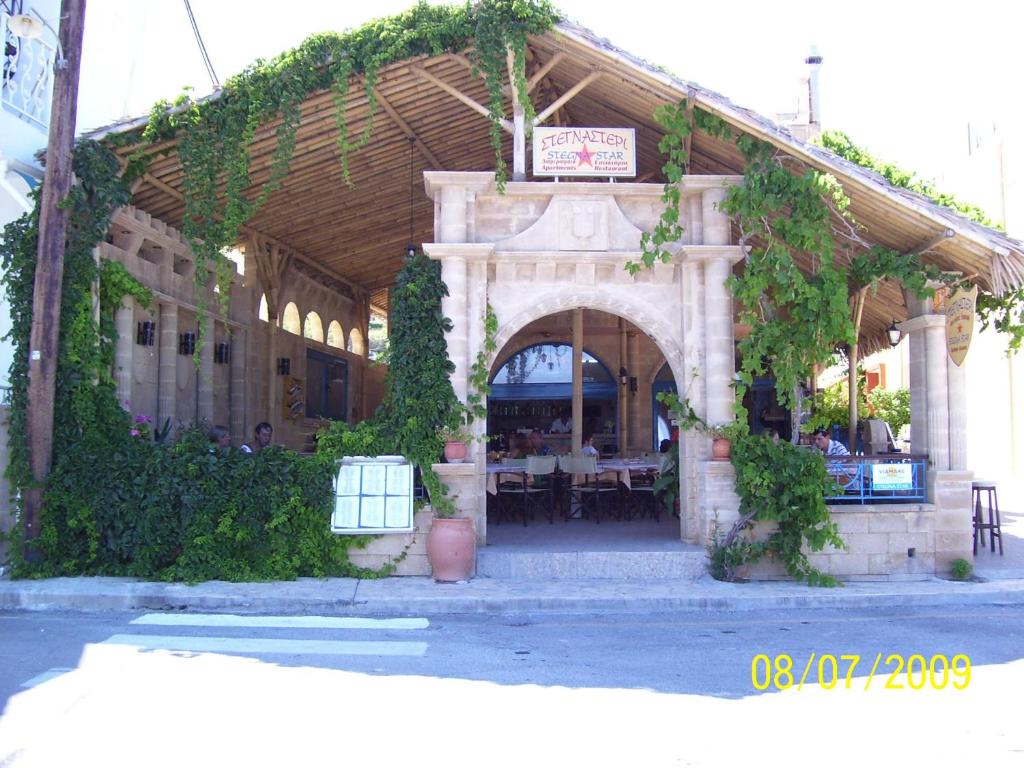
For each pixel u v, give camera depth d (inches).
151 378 479.8
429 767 183.5
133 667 259.0
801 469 381.4
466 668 263.1
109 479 378.9
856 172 374.9
